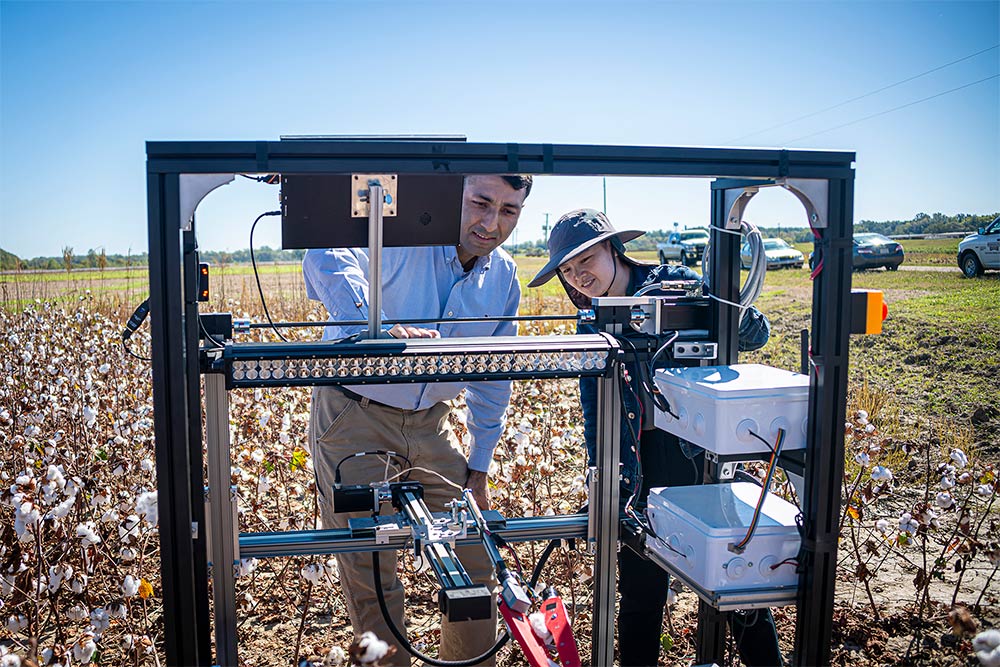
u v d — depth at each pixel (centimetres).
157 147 195
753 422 231
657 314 268
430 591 407
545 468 432
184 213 199
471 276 324
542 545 455
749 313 298
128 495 382
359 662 186
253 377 226
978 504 491
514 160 212
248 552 242
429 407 306
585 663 339
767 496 263
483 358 238
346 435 297
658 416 270
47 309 1050
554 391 669
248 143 198
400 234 248
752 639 294
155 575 398
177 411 203
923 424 688
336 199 236
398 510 263
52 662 266
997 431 670
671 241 2264
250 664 346
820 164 226
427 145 207
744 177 226
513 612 208
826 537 229
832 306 226
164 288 199
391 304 316
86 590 362
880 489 473
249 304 1346
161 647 347
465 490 245
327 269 302
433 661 228
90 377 565
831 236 226
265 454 470
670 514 251
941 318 1236
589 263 327
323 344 233
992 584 407
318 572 308
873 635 358
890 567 430
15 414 543
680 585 409
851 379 881
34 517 300
